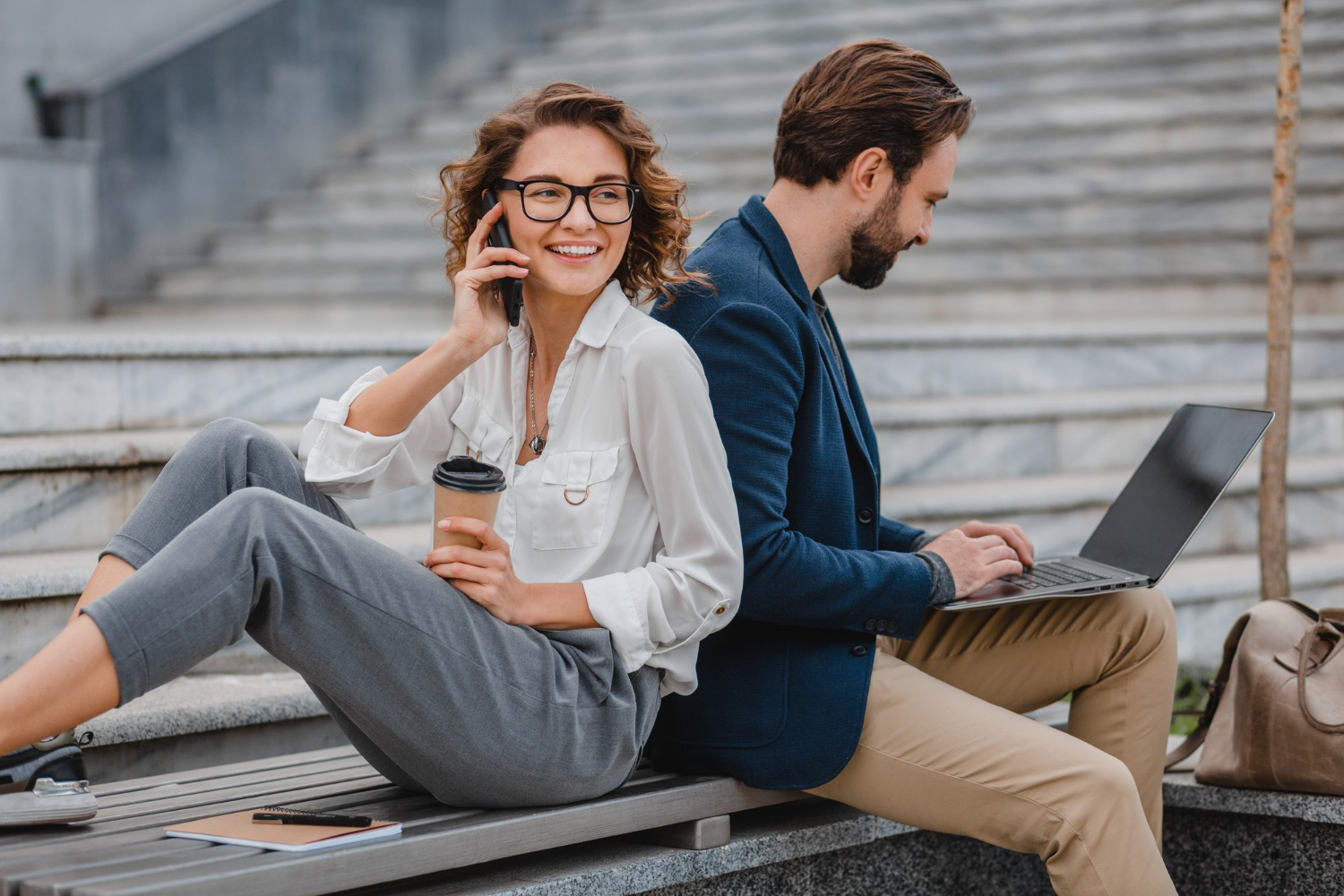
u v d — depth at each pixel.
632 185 2.00
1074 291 6.51
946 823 2.09
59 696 1.59
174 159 7.88
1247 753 2.38
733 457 2.03
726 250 2.17
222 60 8.13
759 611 2.04
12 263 6.84
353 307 7.25
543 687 1.86
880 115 2.15
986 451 4.55
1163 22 7.98
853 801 2.15
